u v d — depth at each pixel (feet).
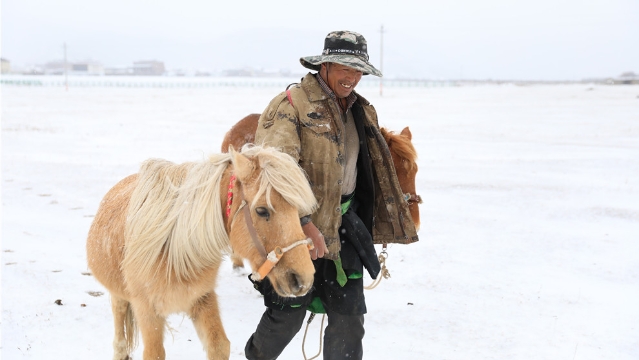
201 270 10.00
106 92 195.83
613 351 14.16
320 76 10.25
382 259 12.12
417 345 14.47
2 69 515.91
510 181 38.24
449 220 27.99
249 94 186.60
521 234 25.44
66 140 59.98
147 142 58.34
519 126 80.23
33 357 13.26
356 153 10.69
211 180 9.61
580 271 20.43
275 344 10.52
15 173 39.45
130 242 10.16
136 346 12.76
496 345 14.51
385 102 144.97
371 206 10.96
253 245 8.90
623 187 35.94
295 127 9.80
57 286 18.07
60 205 30.04
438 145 58.75
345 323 10.43
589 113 103.30
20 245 22.61
